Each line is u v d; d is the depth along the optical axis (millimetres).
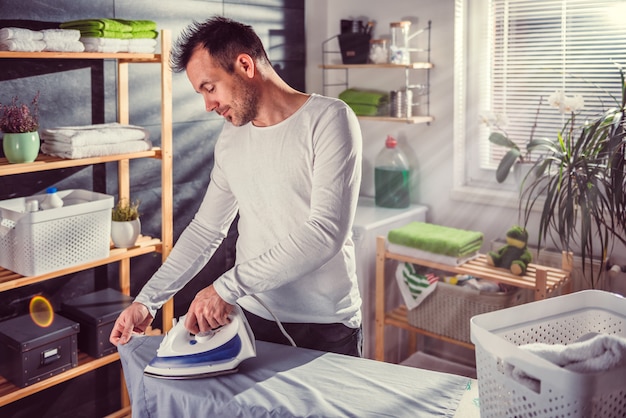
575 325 1425
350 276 1826
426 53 3318
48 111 2469
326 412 1344
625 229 2615
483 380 1237
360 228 3047
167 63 2484
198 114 3021
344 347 1844
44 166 2195
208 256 1877
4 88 2336
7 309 2459
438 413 1351
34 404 2604
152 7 2754
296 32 3463
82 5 2506
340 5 3561
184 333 1560
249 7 3180
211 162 3117
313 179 1652
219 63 1623
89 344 2461
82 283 2682
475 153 3363
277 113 1716
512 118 3242
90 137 2309
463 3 3246
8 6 2297
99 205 2365
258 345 1676
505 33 3189
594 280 2877
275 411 1357
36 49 2139
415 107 3387
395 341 3342
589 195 2607
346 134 1638
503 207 3197
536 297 2635
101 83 2617
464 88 3324
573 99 2740
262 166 1742
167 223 2604
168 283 1791
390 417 1329
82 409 2766
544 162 2775
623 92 2674
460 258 2869
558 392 1082
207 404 1421
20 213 2184
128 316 1692
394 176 3322
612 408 1097
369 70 3510
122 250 2508
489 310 2791
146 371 1521
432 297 2947
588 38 2982
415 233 2971
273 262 1567
